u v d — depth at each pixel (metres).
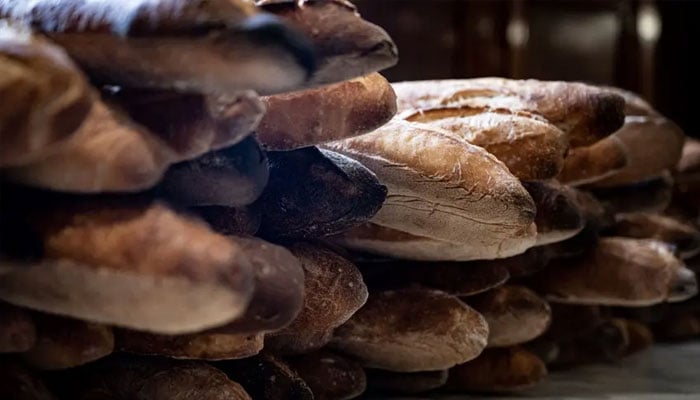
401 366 1.17
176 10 0.78
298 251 1.03
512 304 1.26
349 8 0.88
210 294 0.78
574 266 1.40
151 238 0.79
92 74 0.83
